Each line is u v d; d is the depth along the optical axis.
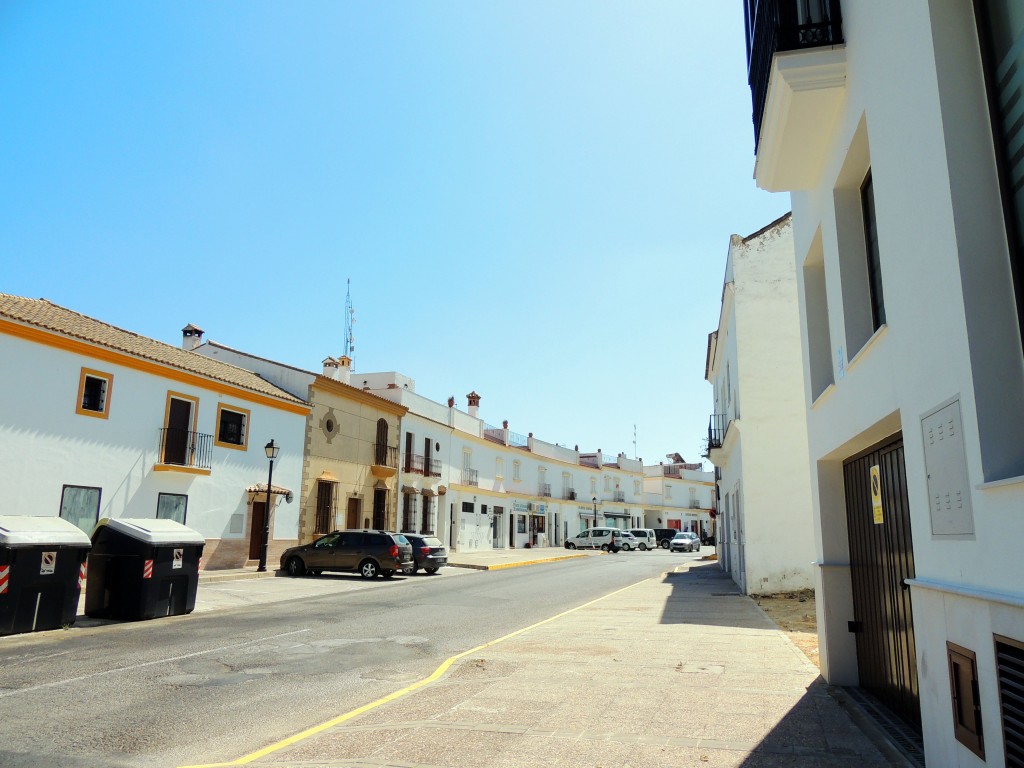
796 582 16.86
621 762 4.98
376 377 37.66
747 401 17.62
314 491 29.55
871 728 5.59
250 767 5.12
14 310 18.70
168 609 14.18
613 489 69.38
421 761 5.09
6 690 7.94
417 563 25.92
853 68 5.29
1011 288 3.49
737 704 6.52
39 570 12.13
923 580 4.15
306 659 9.81
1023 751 3.07
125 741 6.05
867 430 5.63
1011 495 3.12
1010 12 3.46
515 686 7.43
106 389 20.52
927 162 3.90
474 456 46.28
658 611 14.09
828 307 6.93
